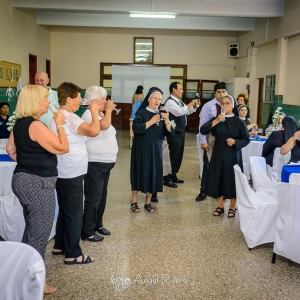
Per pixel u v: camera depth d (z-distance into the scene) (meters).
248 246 3.25
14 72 9.00
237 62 12.63
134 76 13.01
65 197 2.76
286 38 8.79
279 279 2.74
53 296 2.45
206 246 3.34
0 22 8.05
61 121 2.28
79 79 12.95
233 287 2.62
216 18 10.88
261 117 10.60
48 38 12.43
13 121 4.00
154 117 3.94
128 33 12.82
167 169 5.46
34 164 2.22
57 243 3.05
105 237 3.49
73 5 8.72
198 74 12.98
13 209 3.01
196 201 4.79
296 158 3.87
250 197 3.25
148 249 3.25
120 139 10.87
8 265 1.51
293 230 2.76
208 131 4.13
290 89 8.61
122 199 4.79
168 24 10.98
